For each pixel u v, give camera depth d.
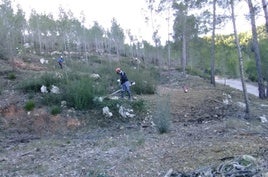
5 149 9.97
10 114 13.00
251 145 8.05
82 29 47.47
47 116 12.95
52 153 9.29
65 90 14.92
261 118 13.04
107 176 6.86
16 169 7.95
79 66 24.56
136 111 14.13
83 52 46.47
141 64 40.06
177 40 36.09
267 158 6.82
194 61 43.88
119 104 14.23
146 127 12.54
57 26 40.06
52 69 24.17
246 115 13.37
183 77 30.11
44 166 8.06
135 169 7.27
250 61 38.50
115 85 18.41
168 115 11.65
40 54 36.59
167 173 6.61
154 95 17.89
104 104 14.03
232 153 7.46
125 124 13.05
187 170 6.73
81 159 8.45
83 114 13.45
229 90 22.61
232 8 14.16
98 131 12.23
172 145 9.16
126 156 8.38
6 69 20.62
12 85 16.84
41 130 12.20
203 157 7.46
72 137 11.50
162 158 7.88
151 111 14.26
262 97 20.31
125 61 40.91
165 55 46.75
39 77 17.22
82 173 7.32
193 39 34.66
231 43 35.38
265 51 28.11
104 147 9.57
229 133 10.02
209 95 18.22
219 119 13.17
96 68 23.80
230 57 36.91
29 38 47.50
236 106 15.77
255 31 18.27
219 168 6.34
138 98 16.16
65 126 12.54
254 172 5.86
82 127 12.62
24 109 13.42
